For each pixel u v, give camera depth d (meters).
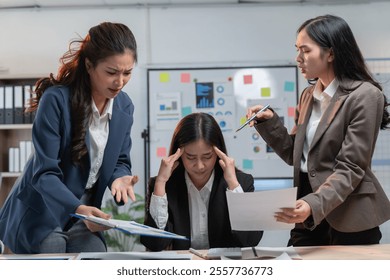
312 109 1.74
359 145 1.49
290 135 1.87
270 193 1.28
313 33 1.61
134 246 3.55
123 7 3.90
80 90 1.57
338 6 3.88
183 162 1.74
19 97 3.48
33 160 1.60
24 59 3.86
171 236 1.25
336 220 1.54
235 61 3.85
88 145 1.59
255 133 3.79
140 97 3.84
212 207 1.73
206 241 1.75
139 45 3.88
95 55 1.48
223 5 3.90
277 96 3.81
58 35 3.88
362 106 1.52
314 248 1.46
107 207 3.65
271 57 3.86
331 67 1.64
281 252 1.40
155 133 3.79
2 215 1.70
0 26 3.88
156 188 1.71
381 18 3.88
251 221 1.38
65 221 1.45
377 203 1.55
